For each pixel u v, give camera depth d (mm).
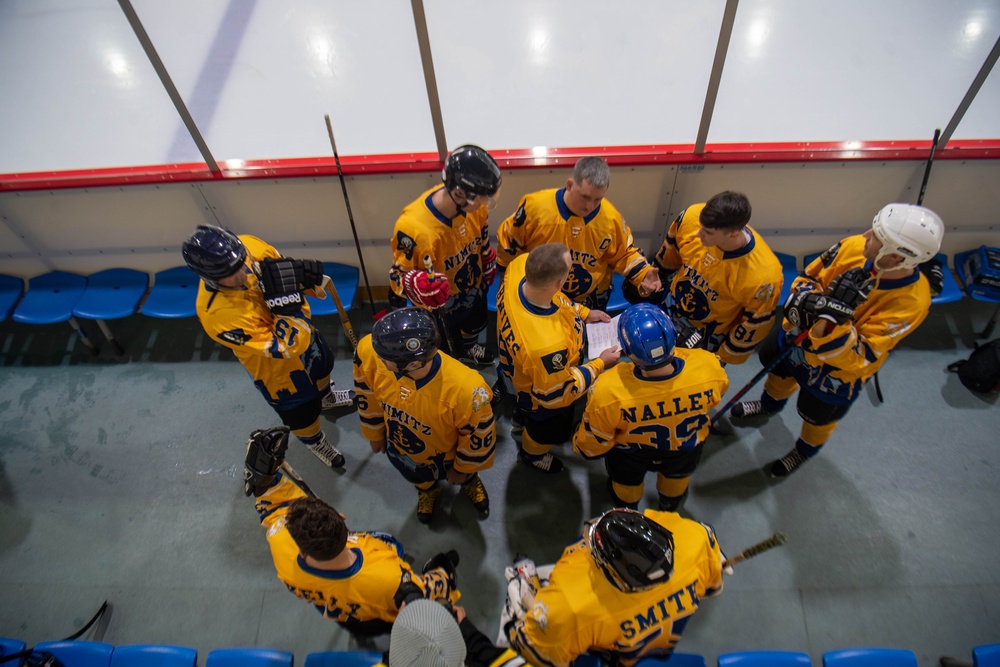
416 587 1670
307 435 2668
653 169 2871
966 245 3230
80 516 2797
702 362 1860
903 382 3109
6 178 2900
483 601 2457
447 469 2367
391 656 1171
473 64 3426
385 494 2818
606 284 2797
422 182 2963
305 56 3586
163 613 2477
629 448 1998
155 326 3660
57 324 3697
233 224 3193
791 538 2586
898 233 1714
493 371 3311
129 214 3109
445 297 2207
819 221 3127
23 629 2451
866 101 2994
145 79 3482
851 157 2719
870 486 2734
